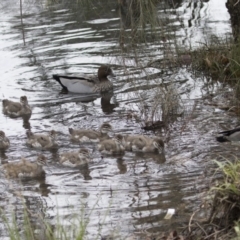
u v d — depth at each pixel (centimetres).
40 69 2033
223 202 1012
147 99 1773
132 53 1995
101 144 1496
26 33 2325
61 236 944
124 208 1196
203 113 1659
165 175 1338
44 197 1273
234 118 1617
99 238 1081
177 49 2023
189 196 1223
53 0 1866
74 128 1627
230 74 1906
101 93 1867
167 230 1091
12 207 1177
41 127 1647
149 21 1552
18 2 2653
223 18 2369
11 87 1914
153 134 1565
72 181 1345
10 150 1523
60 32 2317
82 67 2031
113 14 2388
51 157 1483
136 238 1072
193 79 1900
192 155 1425
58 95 1866
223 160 1374
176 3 2550
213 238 998
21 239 1007
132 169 1387
